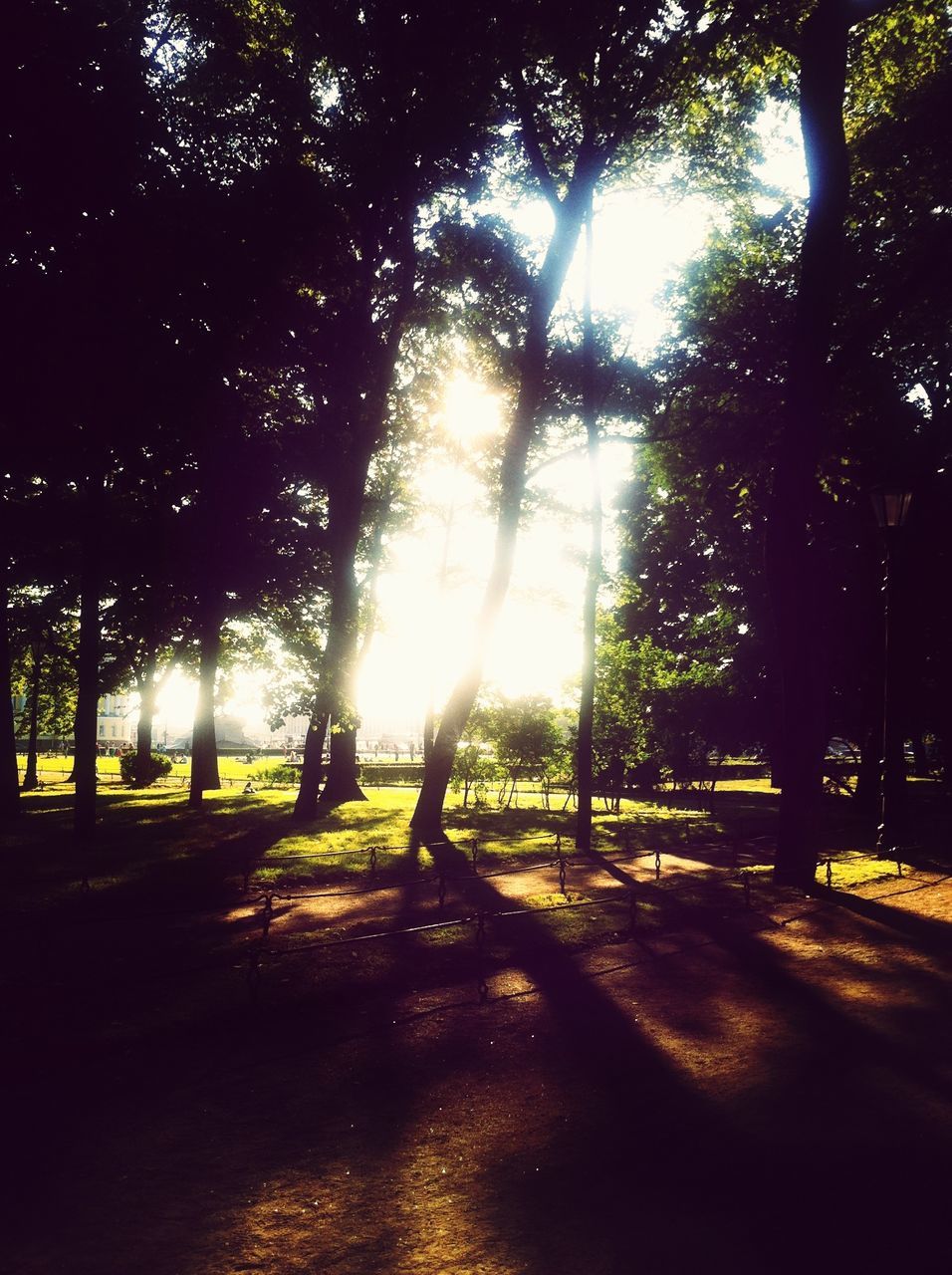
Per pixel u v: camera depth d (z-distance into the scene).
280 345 18.27
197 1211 4.42
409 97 16.66
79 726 18.59
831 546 27.44
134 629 22.22
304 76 18.59
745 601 32.09
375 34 15.82
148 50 15.59
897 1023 7.44
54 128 11.80
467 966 9.29
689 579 41.62
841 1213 4.36
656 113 20.33
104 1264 3.93
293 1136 5.31
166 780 48.84
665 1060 6.62
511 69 16.38
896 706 18.53
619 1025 7.46
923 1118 5.52
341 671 22.31
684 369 21.22
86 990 7.99
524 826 23.58
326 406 21.61
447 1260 3.98
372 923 11.02
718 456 20.64
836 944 10.38
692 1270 3.87
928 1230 4.18
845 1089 6.02
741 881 14.75
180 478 19.48
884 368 21.31
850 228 19.33
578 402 20.69
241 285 14.48
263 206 15.20
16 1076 6.16
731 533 30.84
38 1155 5.02
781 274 21.58
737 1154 5.04
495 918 11.34
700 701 31.53
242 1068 6.41
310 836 19.61
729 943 10.45
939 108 17.27
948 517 25.95
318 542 22.84
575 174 19.25
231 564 20.48
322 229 16.31
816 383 14.84
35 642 31.64
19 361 12.00
